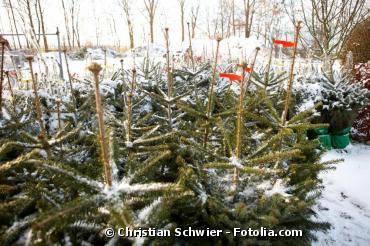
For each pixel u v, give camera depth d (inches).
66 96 197.5
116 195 68.3
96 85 61.2
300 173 111.0
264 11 978.1
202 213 93.4
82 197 66.5
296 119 116.9
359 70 321.1
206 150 102.7
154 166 84.4
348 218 159.5
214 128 140.3
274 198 92.4
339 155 244.1
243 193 100.7
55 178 80.4
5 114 122.6
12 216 79.7
